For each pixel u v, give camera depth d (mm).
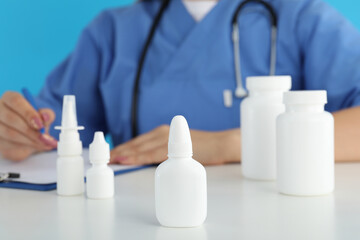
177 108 1276
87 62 1370
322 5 1293
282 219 437
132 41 1345
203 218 417
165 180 412
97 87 1389
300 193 543
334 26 1231
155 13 1361
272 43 1283
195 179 410
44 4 1929
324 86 1190
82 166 589
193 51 1278
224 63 1268
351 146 818
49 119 864
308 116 540
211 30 1279
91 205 517
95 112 1400
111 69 1351
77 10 1971
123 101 1328
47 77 1357
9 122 850
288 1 1308
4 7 1889
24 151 848
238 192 574
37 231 412
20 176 681
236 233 392
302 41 1270
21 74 1919
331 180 551
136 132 1309
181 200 410
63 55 1963
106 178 551
